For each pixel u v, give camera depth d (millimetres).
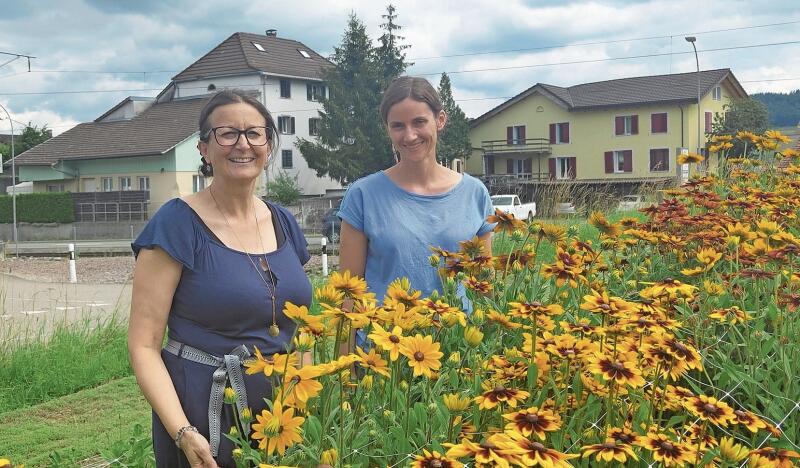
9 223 41062
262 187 41250
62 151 46219
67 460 4441
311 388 1839
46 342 8242
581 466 2002
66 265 23688
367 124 43000
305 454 1887
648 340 2137
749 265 2941
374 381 2322
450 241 3129
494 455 1557
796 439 2340
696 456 1887
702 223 3510
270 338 2396
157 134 43781
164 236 2287
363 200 3172
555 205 8438
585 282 2805
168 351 2373
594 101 46906
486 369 2354
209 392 2320
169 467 2332
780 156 5188
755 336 2545
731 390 2344
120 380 6793
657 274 3529
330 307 2107
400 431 2002
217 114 2396
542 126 48656
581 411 2104
